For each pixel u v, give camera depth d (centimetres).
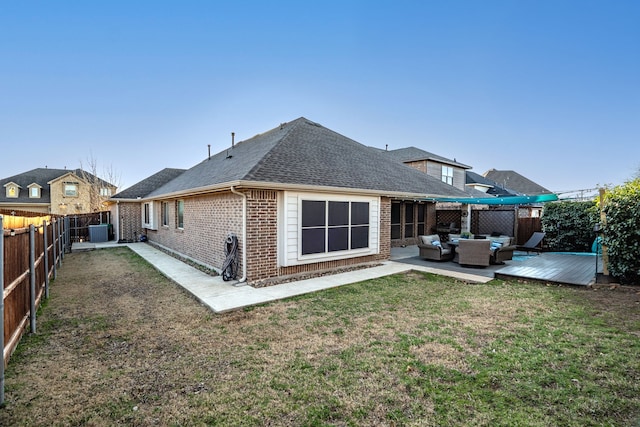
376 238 1102
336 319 563
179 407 315
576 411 301
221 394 337
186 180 1472
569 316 564
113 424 291
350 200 1014
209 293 722
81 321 561
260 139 1425
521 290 752
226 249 866
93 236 1831
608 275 819
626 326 510
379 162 1413
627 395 326
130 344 465
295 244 882
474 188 2950
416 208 1697
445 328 514
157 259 1218
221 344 463
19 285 464
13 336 426
